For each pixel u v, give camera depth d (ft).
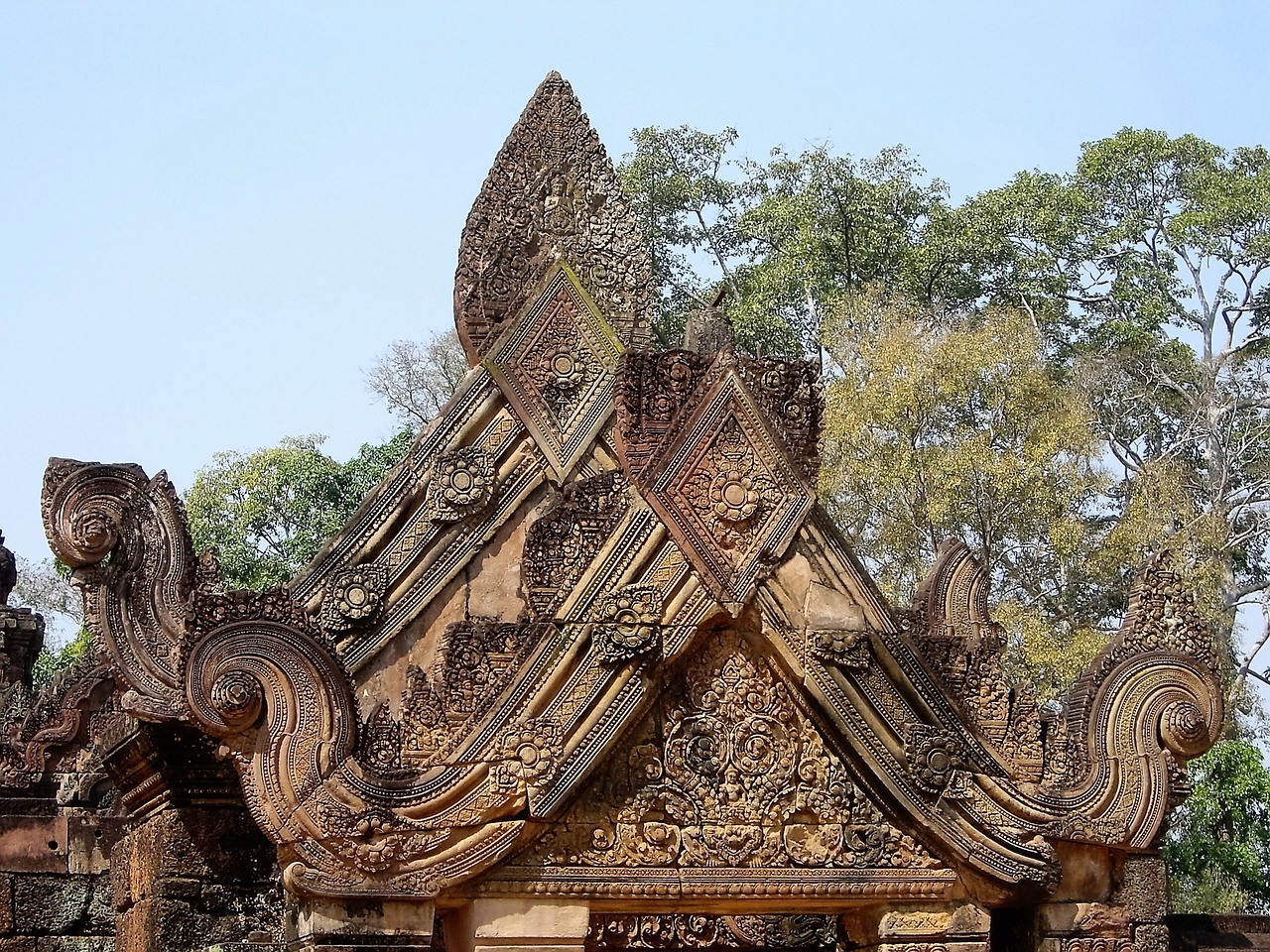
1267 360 141.38
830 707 39.04
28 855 58.54
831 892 38.88
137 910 48.19
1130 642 41.91
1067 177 153.79
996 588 118.73
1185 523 121.39
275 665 36.40
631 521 38.68
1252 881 97.35
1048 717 41.42
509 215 53.47
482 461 50.98
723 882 38.22
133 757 48.24
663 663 38.22
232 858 47.26
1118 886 41.06
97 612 46.24
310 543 129.39
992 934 41.96
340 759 36.37
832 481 114.52
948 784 39.50
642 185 142.61
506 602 50.62
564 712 37.63
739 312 132.46
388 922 36.42
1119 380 139.33
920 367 114.83
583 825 37.86
